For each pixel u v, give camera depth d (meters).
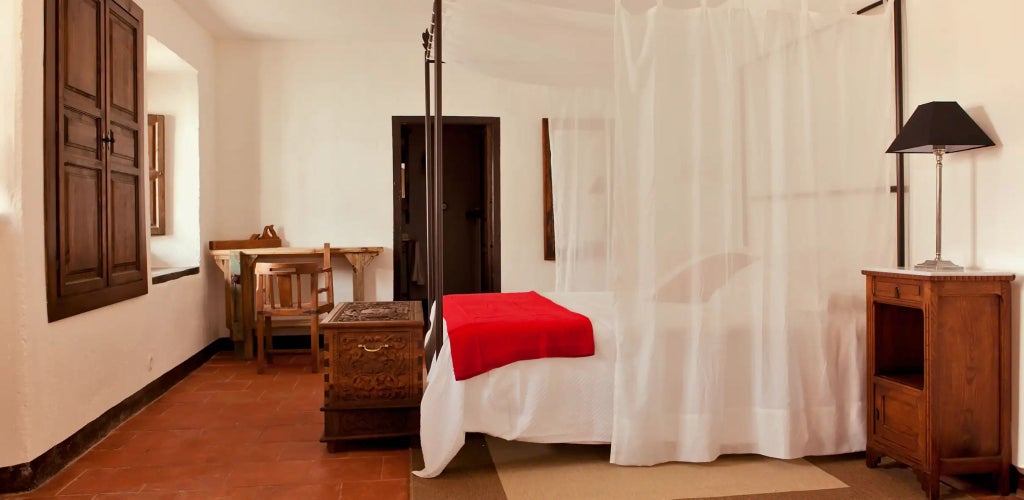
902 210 2.92
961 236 2.63
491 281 5.66
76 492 2.44
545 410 2.66
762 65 2.67
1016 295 2.38
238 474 2.62
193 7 4.52
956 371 2.32
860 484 2.46
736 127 2.63
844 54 2.75
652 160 2.57
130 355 3.45
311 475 2.61
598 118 4.09
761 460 2.71
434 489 2.44
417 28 5.07
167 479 2.57
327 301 4.88
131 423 3.32
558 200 4.10
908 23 2.86
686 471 2.59
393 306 3.45
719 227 2.62
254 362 4.90
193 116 4.91
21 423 2.44
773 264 2.65
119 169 3.34
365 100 5.46
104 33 3.17
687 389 2.63
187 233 4.90
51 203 2.62
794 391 2.63
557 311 3.09
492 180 5.61
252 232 5.36
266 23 4.91
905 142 2.48
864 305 2.76
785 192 2.64
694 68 2.61
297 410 3.56
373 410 2.92
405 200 6.96
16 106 2.43
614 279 2.58
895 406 2.49
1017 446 2.37
